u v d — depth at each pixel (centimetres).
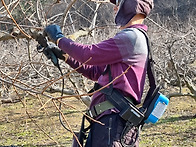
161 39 995
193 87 844
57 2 360
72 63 284
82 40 766
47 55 272
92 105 271
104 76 265
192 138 761
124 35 254
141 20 268
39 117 988
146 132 829
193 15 1855
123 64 256
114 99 258
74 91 594
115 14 278
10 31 288
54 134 844
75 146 273
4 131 870
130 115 256
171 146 715
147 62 264
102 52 252
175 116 961
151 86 271
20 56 709
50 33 265
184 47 1021
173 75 1095
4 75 252
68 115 991
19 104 1127
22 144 763
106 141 256
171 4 1942
